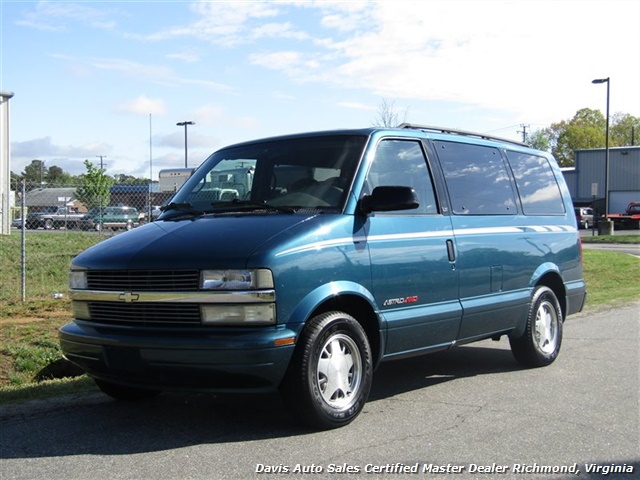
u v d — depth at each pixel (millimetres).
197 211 5824
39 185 18078
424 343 5918
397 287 5590
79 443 4867
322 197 5500
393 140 6012
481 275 6508
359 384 5258
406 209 5418
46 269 14484
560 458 4570
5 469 4363
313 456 4562
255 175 5980
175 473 4270
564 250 7906
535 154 8055
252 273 4707
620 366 7461
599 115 100562
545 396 6191
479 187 6812
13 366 7836
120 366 4953
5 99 26531
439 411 5691
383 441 4883
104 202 28297
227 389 4750
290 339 4746
